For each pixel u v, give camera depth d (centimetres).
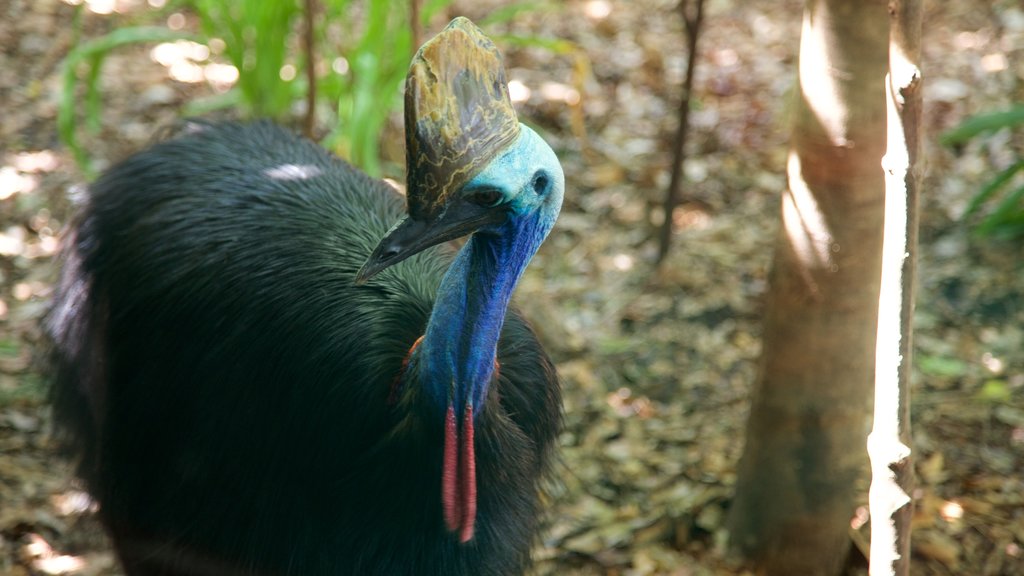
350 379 388
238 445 412
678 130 734
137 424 443
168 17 1022
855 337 511
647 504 593
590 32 1038
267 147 481
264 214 436
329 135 834
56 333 505
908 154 304
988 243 791
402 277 417
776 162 874
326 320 400
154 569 456
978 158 876
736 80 973
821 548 551
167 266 437
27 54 960
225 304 418
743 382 679
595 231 803
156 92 919
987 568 557
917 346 705
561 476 588
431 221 324
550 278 758
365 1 1031
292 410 400
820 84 472
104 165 830
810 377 518
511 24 1041
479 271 346
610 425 644
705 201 834
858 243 493
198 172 461
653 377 680
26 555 555
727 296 743
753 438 546
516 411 410
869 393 553
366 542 388
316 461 395
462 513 363
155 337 435
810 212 493
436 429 361
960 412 656
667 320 724
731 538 568
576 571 559
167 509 439
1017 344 707
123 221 464
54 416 518
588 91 954
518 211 333
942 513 588
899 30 296
